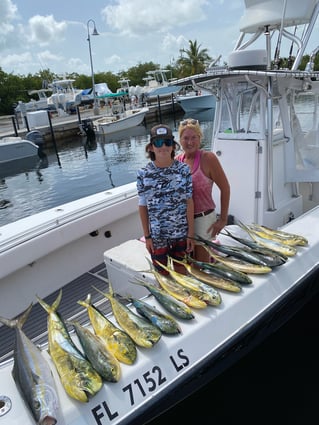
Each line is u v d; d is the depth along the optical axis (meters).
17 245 2.85
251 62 2.91
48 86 42.97
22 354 1.74
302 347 2.57
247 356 2.38
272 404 2.26
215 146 3.36
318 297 2.83
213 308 2.02
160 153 2.14
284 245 2.57
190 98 30.17
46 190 13.89
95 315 1.98
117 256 2.90
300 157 3.49
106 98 38.62
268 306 2.14
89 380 1.55
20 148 18.62
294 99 3.37
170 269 2.32
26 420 1.50
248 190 3.22
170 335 1.84
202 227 2.56
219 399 2.20
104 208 3.51
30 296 3.12
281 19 3.22
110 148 21.70
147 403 1.61
